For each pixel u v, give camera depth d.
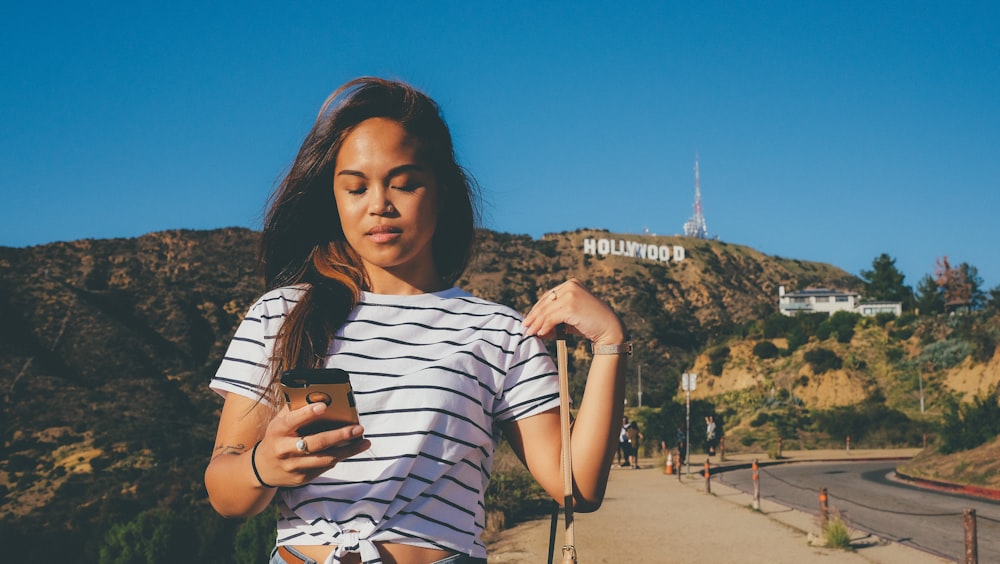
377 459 1.88
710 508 17.98
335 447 1.62
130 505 45.22
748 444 51.44
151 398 80.44
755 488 17.95
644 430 48.03
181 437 68.00
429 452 1.90
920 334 73.44
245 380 1.97
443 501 1.91
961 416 28.23
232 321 109.62
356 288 2.09
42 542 11.97
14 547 11.85
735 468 33.41
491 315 2.12
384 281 2.16
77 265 114.50
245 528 10.30
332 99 2.16
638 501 19.48
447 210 2.41
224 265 122.75
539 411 2.08
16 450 62.91
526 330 2.12
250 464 1.67
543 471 2.07
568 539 1.98
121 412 74.56
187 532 10.38
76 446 63.38
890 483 25.78
